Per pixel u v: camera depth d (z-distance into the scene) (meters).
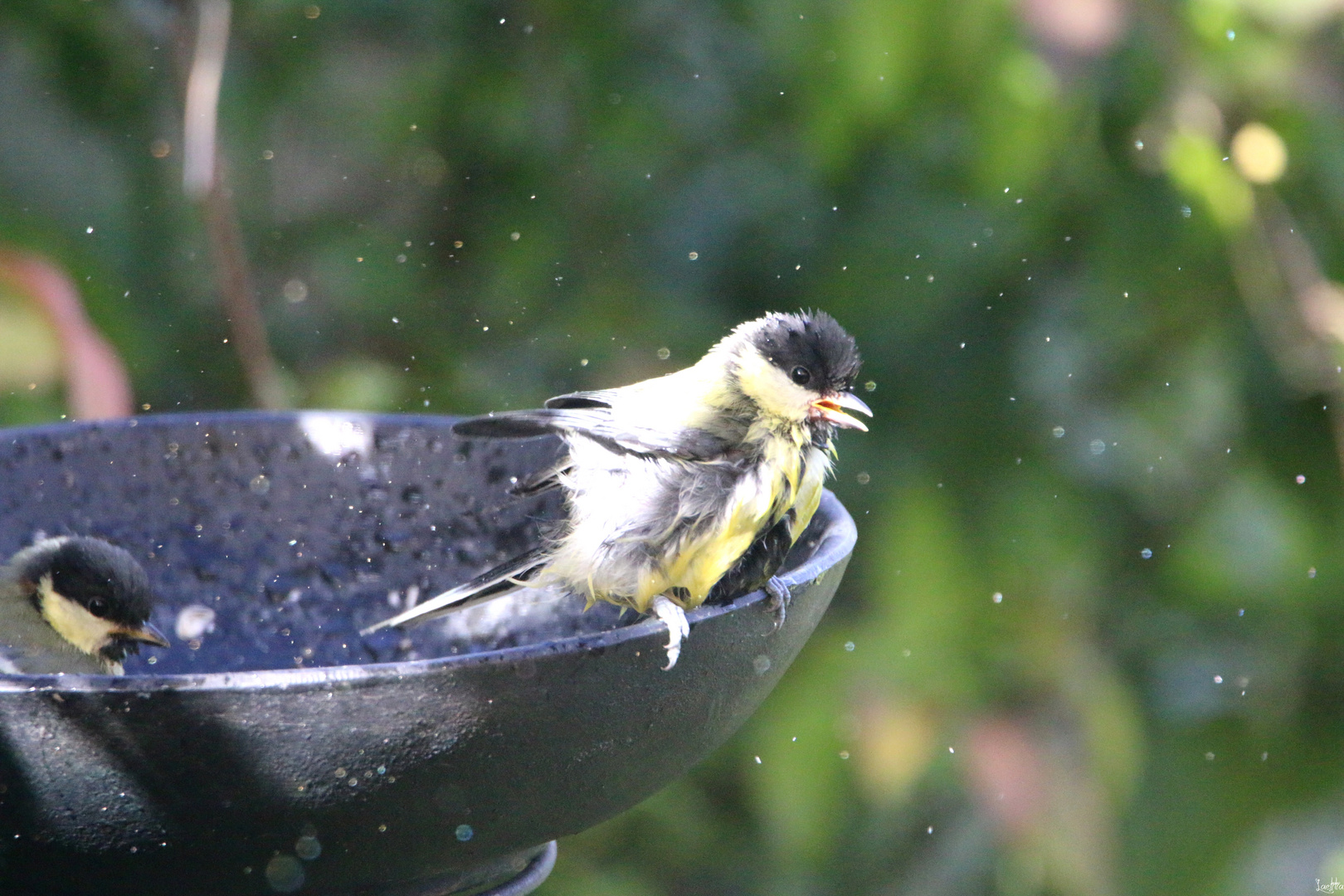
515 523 6.60
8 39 9.58
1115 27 8.27
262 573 6.65
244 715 3.93
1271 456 9.62
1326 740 9.59
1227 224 8.94
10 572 6.20
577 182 11.20
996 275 9.97
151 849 4.20
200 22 8.31
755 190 11.02
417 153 11.47
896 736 9.25
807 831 9.65
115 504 6.58
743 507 5.98
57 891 4.51
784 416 6.16
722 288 11.15
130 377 9.94
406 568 6.66
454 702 4.11
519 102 11.02
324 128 11.52
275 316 11.45
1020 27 8.41
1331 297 9.10
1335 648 9.66
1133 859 9.48
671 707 4.62
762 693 5.18
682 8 10.93
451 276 11.55
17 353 6.68
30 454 6.37
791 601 4.89
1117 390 9.58
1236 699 9.74
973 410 9.98
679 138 11.16
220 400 10.79
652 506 5.93
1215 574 9.41
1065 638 9.41
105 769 3.98
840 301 10.46
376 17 10.97
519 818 4.52
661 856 10.91
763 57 10.98
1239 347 9.37
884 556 9.74
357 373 10.45
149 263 10.55
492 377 11.00
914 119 9.39
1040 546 9.58
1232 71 8.92
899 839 10.74
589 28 10.81
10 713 3.89
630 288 11.08
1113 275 9.35
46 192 9.51
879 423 10.20
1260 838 9.44
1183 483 9.54
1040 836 9.04
